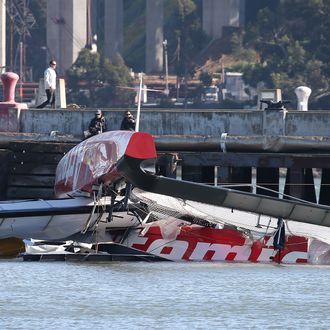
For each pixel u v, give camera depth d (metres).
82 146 131.00
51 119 162.88
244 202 124.56
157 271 118.94
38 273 116.12
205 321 93.38
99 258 126.31
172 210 129.25
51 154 159.62
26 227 129.50
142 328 90.44
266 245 129.12
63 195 134.25
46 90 172.75
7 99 165.50
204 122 159.12
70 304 99.69
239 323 92.75
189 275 116.69
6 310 96.94
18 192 160.38
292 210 126.00
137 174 121.00
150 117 160.00
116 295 104.12
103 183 127.19
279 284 112.00
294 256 129.12
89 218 128.50
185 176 161.88
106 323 92.12
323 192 169.12
